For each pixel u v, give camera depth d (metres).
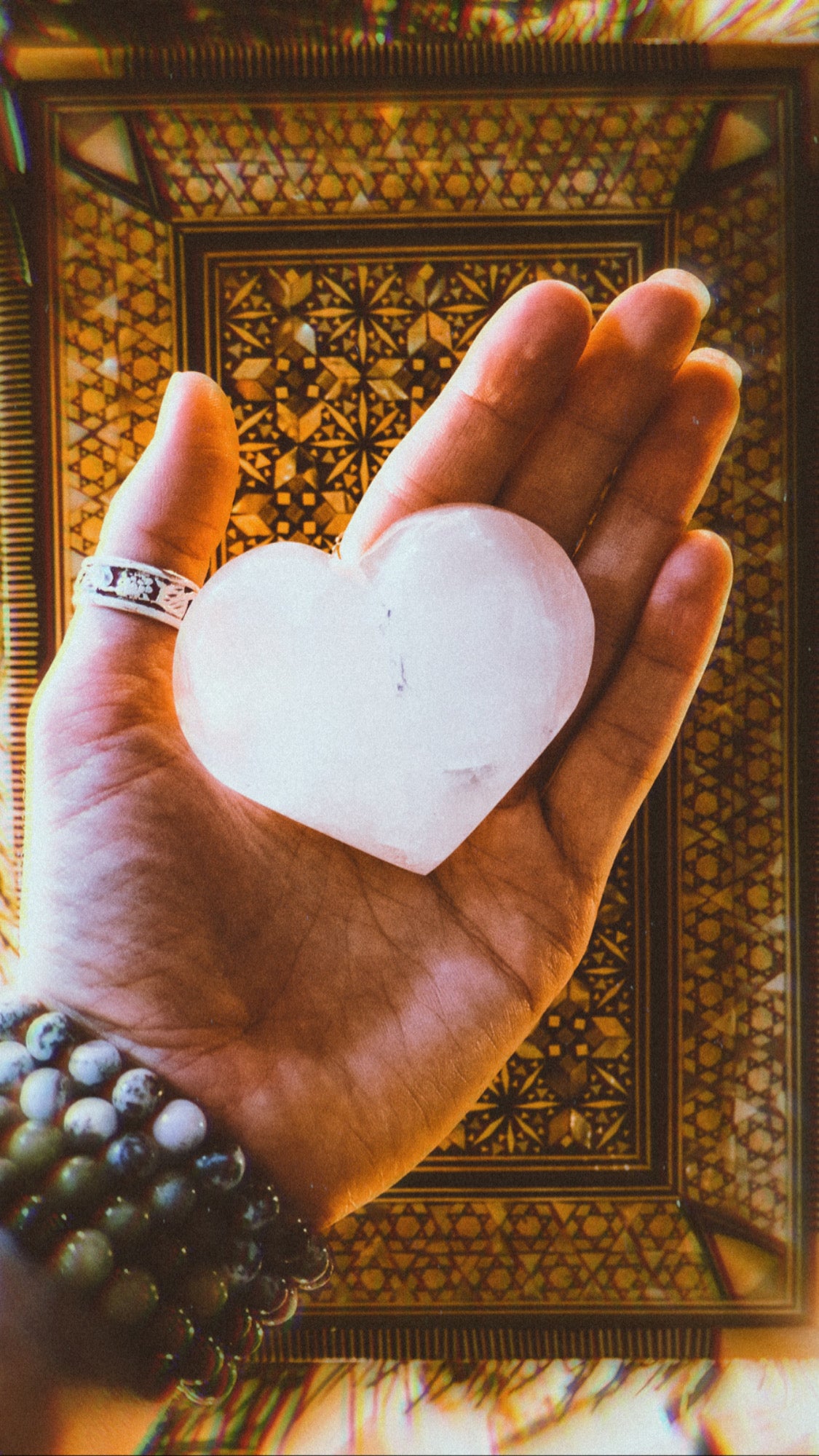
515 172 0.28
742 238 0.28
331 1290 0.29
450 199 0.28
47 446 0.28
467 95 0.28
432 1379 0.29
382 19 0.28
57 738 0.22
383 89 0.28
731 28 0.28
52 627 0.28
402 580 0.21
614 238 0.28
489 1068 0.23
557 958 0.23
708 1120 0.30
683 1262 0.29
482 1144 0.30
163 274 0.29
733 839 0.29
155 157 0.28
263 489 0.29
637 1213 0.30
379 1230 0.30
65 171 0.28
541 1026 0.30
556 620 0.22
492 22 0.28
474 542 0.21
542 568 0.22
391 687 0.21
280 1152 0.21
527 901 0.23
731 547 0.29
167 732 0.22
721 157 0.28
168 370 0.29
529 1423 0.29
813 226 0.28
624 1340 0.29
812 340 0.28
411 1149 0.22
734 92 0.28
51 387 0.28
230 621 0.21
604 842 0.24
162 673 0.22
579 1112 0.30
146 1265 0.20
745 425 0.29
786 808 0.29
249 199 0.28
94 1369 0.19
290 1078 0.21
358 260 0.29
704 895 0.29
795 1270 0.29
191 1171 0.20
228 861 0.22
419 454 0.24
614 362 0.23
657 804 0.29
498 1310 0.29
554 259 0.28
